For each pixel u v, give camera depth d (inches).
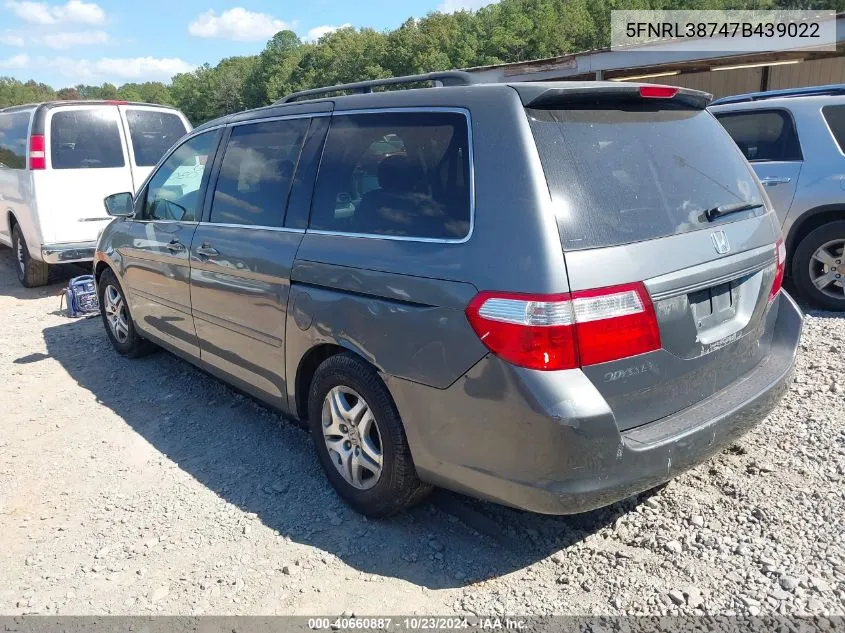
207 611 106.4
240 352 153.3
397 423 115.0
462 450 104.1
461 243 103.0
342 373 122.8
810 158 234.4
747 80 736.3
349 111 130.7
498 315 95.7
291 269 130.7
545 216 95.5
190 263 164.7
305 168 136.6
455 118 110.5
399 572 113.8
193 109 5767.7
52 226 310.3
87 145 319.6
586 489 95.3
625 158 107.8
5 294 339.0
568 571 111.8
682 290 103.3
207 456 156.9
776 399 120.3
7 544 126.3
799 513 121.8
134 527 129.7
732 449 144.3
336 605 106.6
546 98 103.6
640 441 99.1
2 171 349.7
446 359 102.7
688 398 108.5
